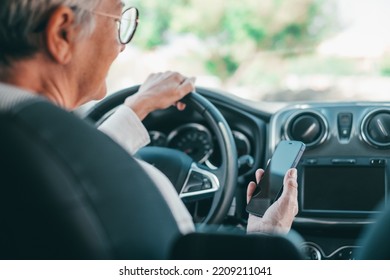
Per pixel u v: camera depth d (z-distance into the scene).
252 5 7.59
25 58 1.24
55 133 1.02
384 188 2.41
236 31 7.63
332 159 2.44
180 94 2.05
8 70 1.23
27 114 1.03
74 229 1.00
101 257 1.00
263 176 1.89
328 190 2.44
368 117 2.43
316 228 2.43
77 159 1.01
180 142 2.54
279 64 6.61
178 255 1.08
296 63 6.08
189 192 2.23
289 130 2.47
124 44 1.52
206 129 2.52
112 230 1.01
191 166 2.25
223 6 7.56
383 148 2.41
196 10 7.53
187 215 1.33
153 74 2.07
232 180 2.19
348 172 2.44
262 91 3.55
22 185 1.01
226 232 1.11
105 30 1.40
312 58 6.06
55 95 1.30
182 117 2.53
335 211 2.42
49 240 1.02
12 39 1.22
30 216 1.01
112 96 2.28
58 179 1.00
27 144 1.01
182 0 7.45
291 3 7.60
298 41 7.68
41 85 1.27
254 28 7.64
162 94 2.02
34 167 1.00
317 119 2.46
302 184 2.45
